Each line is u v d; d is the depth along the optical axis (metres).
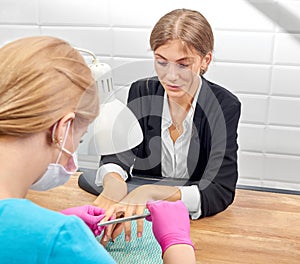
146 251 0.94
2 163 0.55
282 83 1.50
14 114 0.54
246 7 1.45
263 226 1.02
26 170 0.57
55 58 0.57
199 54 1.07
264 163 1.61
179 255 0.73
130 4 1.52
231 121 1.14
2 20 1.63
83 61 0.61
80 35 1.59
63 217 0.53
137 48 1.56
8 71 0.55
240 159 1.62
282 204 1.12
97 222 0.89
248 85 1.53
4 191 0.55
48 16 1.59
